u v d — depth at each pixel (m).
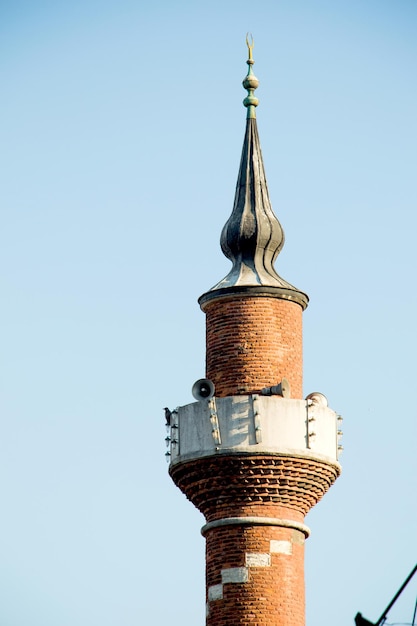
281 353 196.38
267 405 192.50
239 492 192.12
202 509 195.75
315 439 193.12
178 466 194.38
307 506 195.12
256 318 197.00
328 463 193.88
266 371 195.38
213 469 192.00
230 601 189.75
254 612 189.00
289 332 197.75
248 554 190.88
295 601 190.75
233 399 192.88
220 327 197.75
